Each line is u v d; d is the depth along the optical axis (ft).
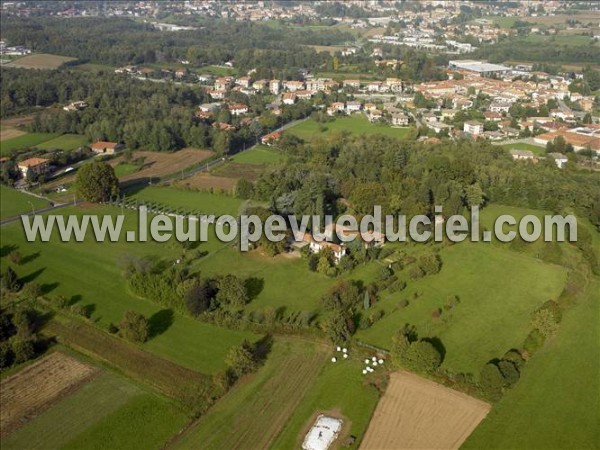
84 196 654.12
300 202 590.14
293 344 401.08
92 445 316.40
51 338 410.93
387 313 436.76
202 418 334.85
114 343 404.36
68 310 440.86
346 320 407.23
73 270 507.71
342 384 358.02
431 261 493.77
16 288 470.39
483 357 382.42
